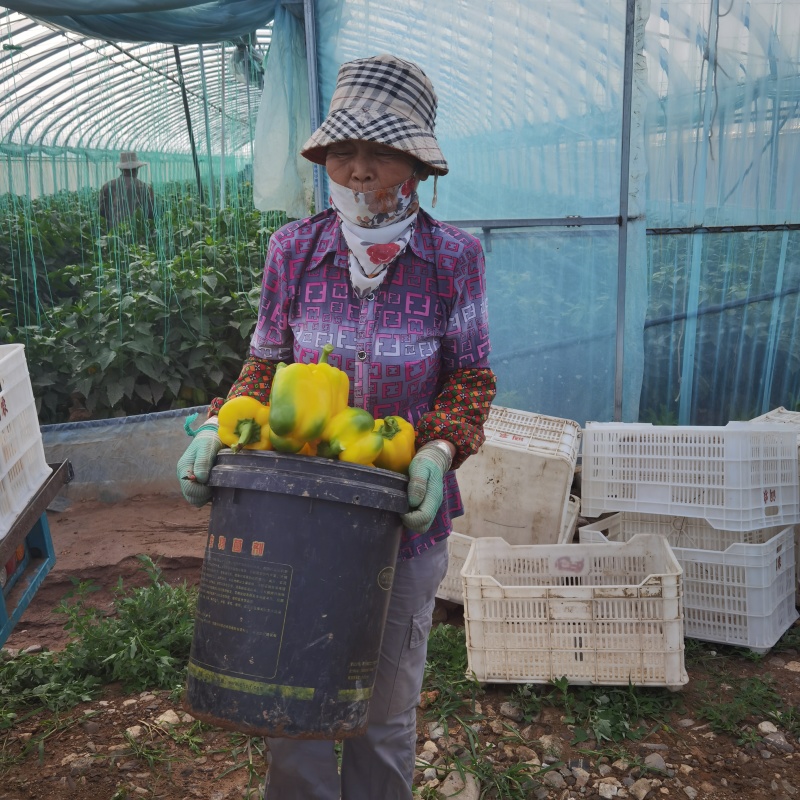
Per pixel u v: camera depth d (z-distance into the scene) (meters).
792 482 3.78
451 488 2.12
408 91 1.88
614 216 5.16
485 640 3.38
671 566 3.44
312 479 1.69
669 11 5.29
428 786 2.89
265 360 2.16
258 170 6.12
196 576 4.54
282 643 1.68
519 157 5.25
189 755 3.06
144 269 6.89
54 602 4.31
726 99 5.41
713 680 3.49
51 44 9.80
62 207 12.97
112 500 5.50
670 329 5.75
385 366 1.98
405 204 1.91
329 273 2.01
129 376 6.02
